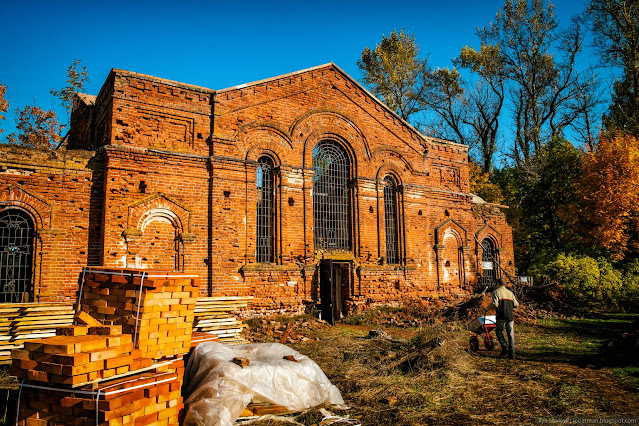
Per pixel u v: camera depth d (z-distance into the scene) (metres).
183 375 6.86
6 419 6.08
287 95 16.66
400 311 17.80
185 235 13.93
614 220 22.67
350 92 18.45
